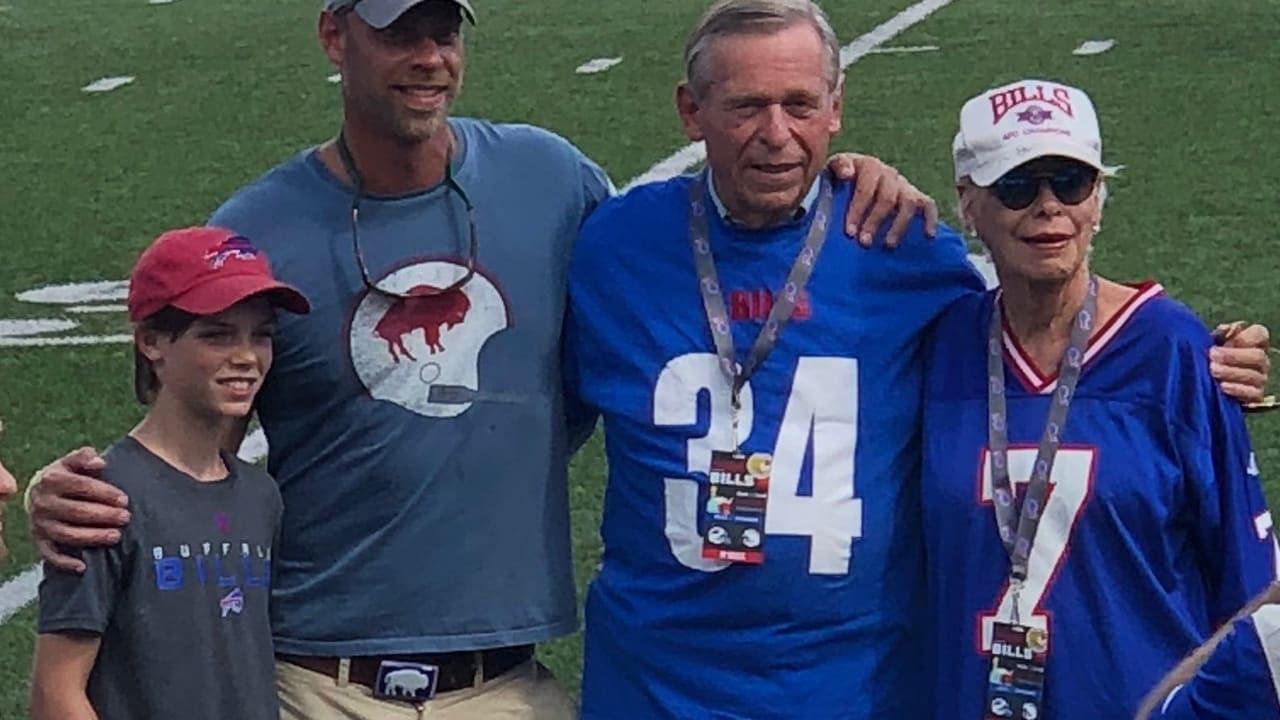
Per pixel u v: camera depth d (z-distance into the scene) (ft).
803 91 11.66
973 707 11.51
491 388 12.46
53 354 28.45
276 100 46.80
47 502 11.35
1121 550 11.30
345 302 12.35
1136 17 50.98
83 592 11.32
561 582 12.78
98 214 37.37
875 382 12.03
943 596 11.66
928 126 41.04
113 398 26.61
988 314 11.91
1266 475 21.97
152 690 11.46
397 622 12.44
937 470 11.70
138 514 11.45
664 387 12.14
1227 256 30.91
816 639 11.93
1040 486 11.36
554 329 12.62
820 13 11.98
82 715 11.34
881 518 11.91
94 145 43.19
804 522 11.84
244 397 11.78
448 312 12.40
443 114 12.20
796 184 11.84
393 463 12.35
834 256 12.15
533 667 13.02
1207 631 11.61
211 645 11.59
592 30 53.52
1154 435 11.32
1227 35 48.08
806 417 11.96
